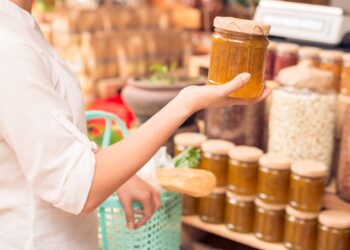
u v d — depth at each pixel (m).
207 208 1.66
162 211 1.36
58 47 2.72
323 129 1.55
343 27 1.73
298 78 1.54
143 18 2.94
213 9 2.84
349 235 1.45
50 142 0.83
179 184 1.31
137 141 0.87
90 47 2.62
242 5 2.72
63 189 0.84
